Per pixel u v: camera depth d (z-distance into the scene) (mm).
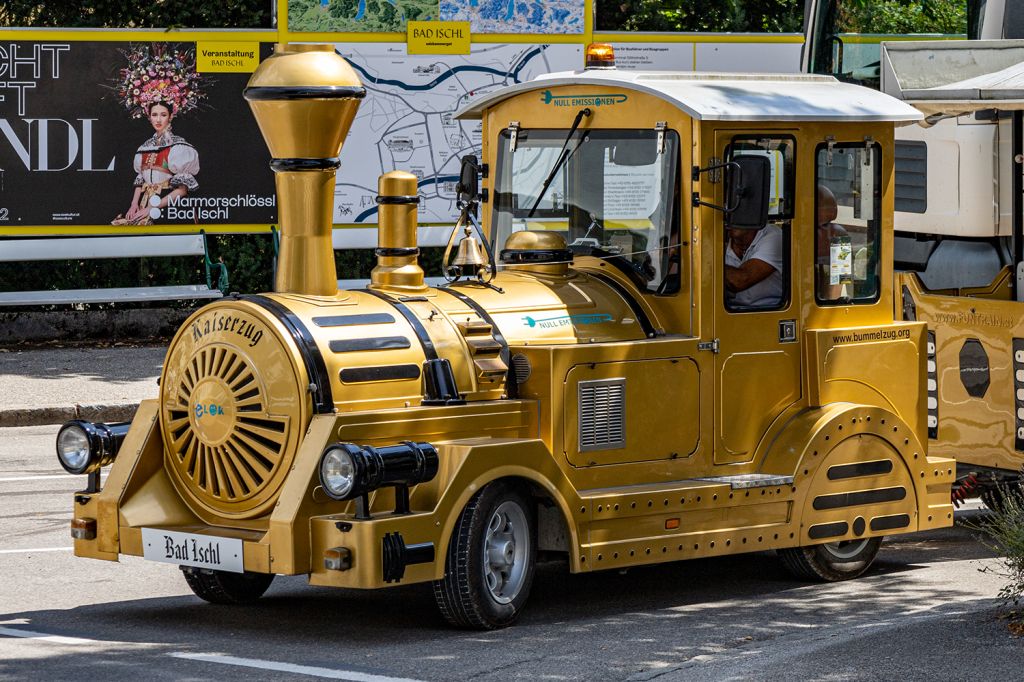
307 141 9258
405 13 21422
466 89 21781
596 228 10453
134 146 20844
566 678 8078
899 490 10836
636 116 10188
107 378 18750
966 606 9336
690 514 9852
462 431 9188
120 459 9547
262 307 9023
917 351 11039
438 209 21969
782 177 10375
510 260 10305
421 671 8211
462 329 9484
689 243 10008
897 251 14898
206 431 9172
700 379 10086
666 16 23922
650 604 10000
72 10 20984
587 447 9625
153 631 9164
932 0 18094
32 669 8219
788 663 8000
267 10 21484
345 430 8695
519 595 9242
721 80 10602
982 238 14000
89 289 21312
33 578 10633
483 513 8945
